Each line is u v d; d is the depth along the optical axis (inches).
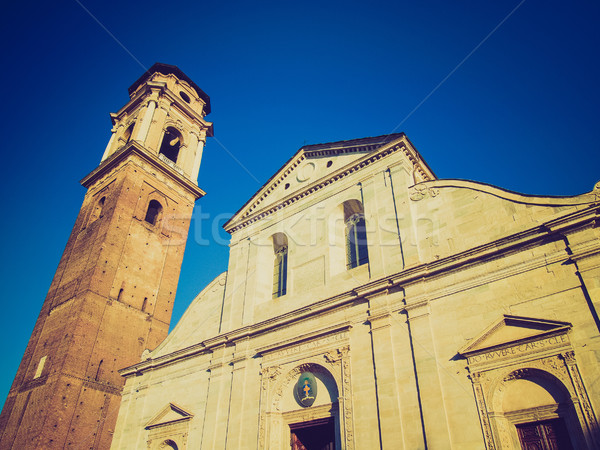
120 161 1894.7
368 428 731.4
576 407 574.2
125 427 1136.8
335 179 1066.7
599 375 574.9
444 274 773.9
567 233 678.5
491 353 666.2
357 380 784.9
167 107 2103.8
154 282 1733.5
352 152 1089.4
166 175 1962.4
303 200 1118.4
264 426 862.5
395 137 979.9
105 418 1407.5
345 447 741.3
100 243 1619.1
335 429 788.6
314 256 1010.7
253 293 1078.4
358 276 903.7
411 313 772.0
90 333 1461.6
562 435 589.9
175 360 1152.8
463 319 721.0
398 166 957.2
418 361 726.5
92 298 1508.4
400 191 920.9
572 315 628.7
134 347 1568.7
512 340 650.2
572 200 710.5
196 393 1045.2
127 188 1774.1
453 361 696.4
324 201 1062.4
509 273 709.3
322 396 837.8
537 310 661.3
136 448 1075.3
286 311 987.3
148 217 1876.2
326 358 847.1
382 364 764.0
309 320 922.1
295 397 872.9
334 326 855.1
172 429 1026.1
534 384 627.5
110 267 1600.6
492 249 735.1
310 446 840.9
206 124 2268.7
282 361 916.6
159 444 1034.7
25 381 1482.5
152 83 2068.2
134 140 1846.7
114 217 1681.8
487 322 696.4
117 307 1569.9
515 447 612.7
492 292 713.0
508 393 642.2
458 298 741.3
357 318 845.2
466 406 654.5
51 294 1696.6
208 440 938.1
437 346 722.2
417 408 693.9
